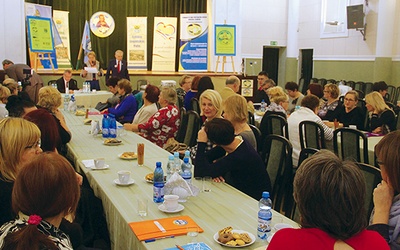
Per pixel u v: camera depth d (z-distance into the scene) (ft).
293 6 43.98
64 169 4.59
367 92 35.12
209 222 6.84
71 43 37.06
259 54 44.04
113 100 21.62
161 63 39.01
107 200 8.04
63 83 27.50
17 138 6.58
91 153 11.83
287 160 10.19
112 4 38.34
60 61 35.70
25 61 31.73
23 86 23.32
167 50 38.96
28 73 23.71
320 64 41.75
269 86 25.41
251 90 31.60
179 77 35.29
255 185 9.20
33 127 6.83
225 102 11.01
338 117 18.92
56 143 9.24
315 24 42.09
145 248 5.88
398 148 5.39
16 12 30.83
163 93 15.92
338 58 39.55
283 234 4.00
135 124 16.30
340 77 39.50
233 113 10.82
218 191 8.45
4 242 3.76
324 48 41.11
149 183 8.92
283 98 19.40
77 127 16.15
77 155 11.51
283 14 44.68
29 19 31.07
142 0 39.04
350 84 36.37
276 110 19.17
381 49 34.91
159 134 15.60
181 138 17.11
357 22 36.27
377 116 16.53
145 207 7.07
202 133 9.26
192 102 20.76
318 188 3.82
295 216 8.96
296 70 44.83
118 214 7.24
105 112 19.42
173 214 7.15
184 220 6.82
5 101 15.96
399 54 34.40
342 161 4.01
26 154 6.68
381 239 3.97
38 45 31.50
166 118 15.47
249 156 9.07
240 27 40.27
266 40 44.16
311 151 9.29
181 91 26.50
